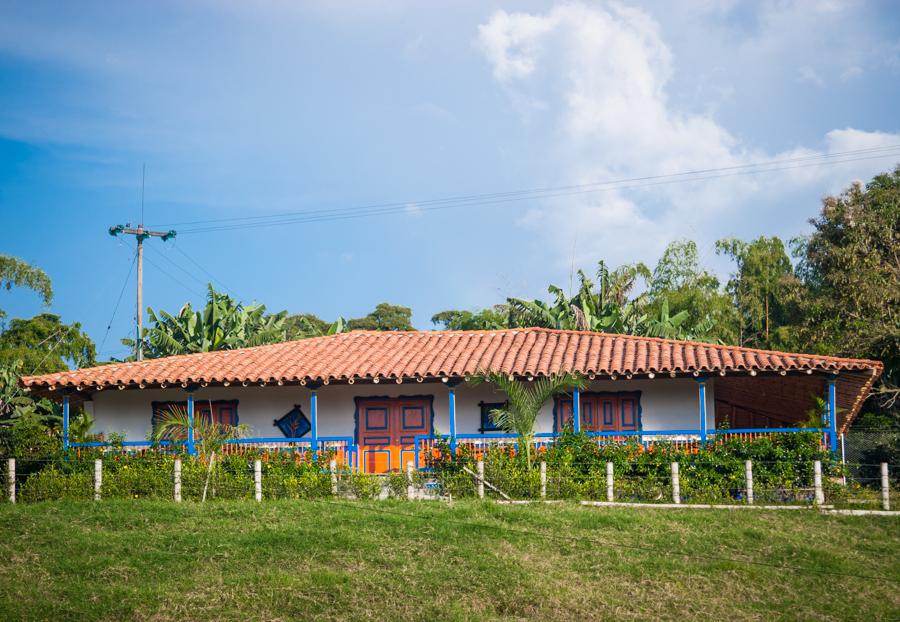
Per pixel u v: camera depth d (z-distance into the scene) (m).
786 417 26.27
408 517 18.86
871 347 33.59
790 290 42.28
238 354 25.12
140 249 39.06
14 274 38.84
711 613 13.91
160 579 15.70
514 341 24.97
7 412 31.17
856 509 19.28
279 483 21.42
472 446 22.09
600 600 14.44
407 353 24.38
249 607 14.42
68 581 15.61
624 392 23.98
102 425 25.33
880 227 37.75
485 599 14.61
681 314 38.22
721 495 20.41
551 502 20.31
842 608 14.02
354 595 14.75
